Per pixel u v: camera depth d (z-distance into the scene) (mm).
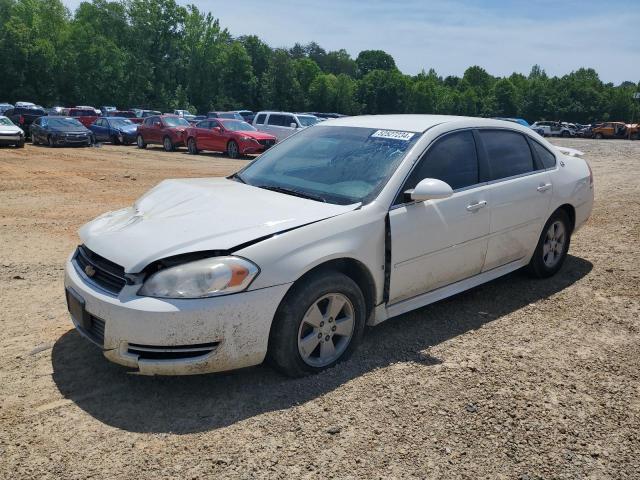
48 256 6629
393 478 2705
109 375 3662
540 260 5535
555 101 120500
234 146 22391
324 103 108938
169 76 88562
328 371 3707
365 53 176750
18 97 73875
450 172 4449
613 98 116500
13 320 4609
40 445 2930
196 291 3172
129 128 28766
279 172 4562
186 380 3594
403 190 4059
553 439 3037
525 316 4766
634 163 21000
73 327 4465
